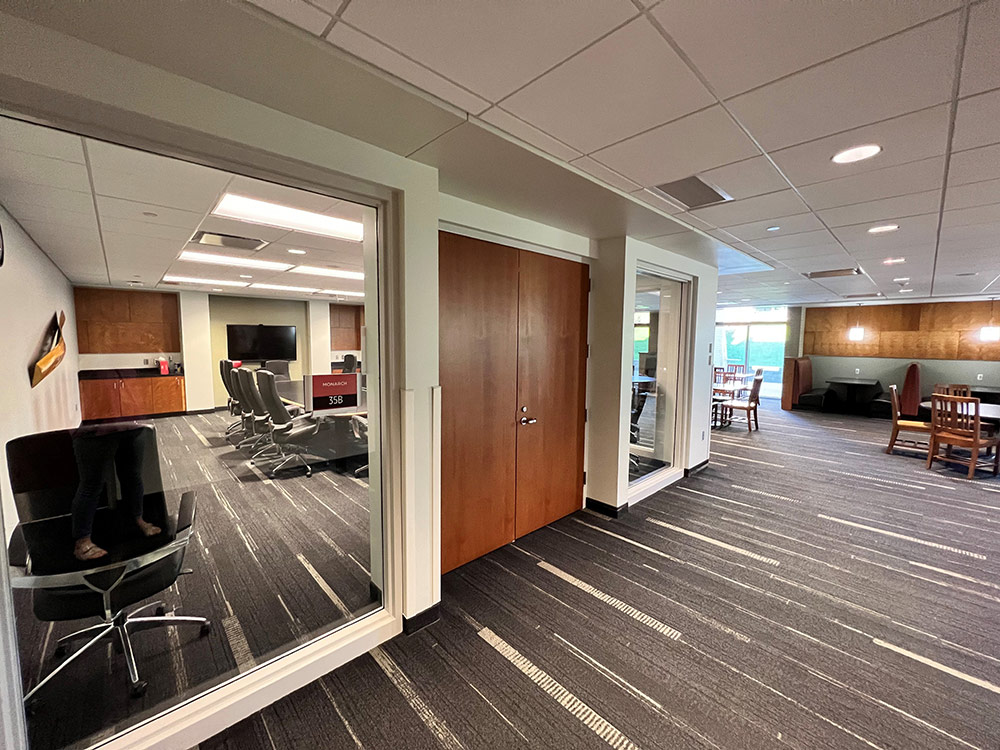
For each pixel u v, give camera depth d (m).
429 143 1.76
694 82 1.37
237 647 1.99
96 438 1.73
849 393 8.57
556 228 3.10
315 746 1.51
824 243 3.54
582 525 3.36
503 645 2.02
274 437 4.55
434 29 1.12
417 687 1.77
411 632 2.08
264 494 3.82
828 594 2.44
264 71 1.29
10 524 1.54
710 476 4.60
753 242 3.52
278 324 8.25
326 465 4.43
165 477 4.17
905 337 8.52
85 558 1.69
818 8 1.04
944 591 2.47
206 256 4.27
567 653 1.96
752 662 1.91
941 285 6.04
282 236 3.50
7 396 2.25
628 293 3.40
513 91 1.43
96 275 5.15
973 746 1.51
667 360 4.58
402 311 1.97
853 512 3.64
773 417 8.30
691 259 4.22
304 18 1.08
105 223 3.02
